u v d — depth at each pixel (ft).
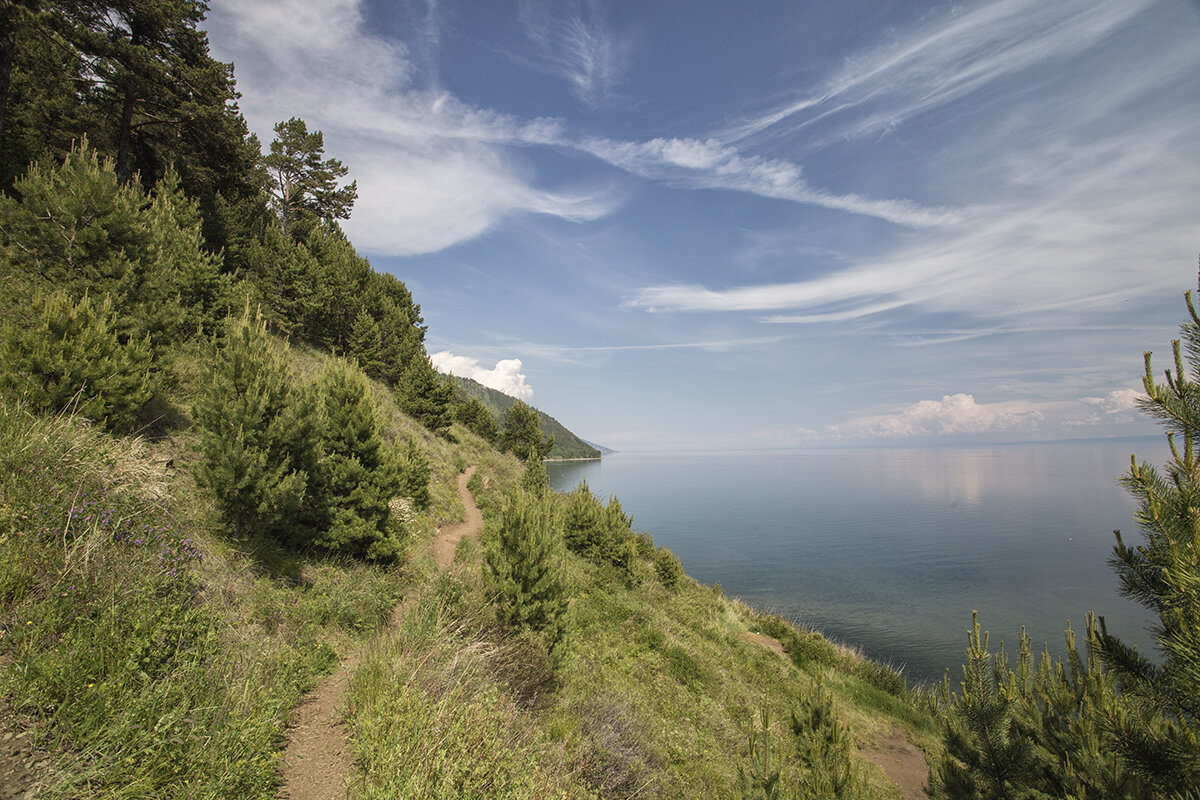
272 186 120.98
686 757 25.86
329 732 15.03
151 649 11.62
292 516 27.99
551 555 28.55
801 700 33.55
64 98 62.59
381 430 38.65
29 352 21.06
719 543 244.63
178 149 77.97
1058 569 188.14
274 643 17.85
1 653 10.28
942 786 19.42
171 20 60.59
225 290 53.52
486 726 15.01
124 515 16.20
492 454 128.36
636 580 60.75
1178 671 9.68
